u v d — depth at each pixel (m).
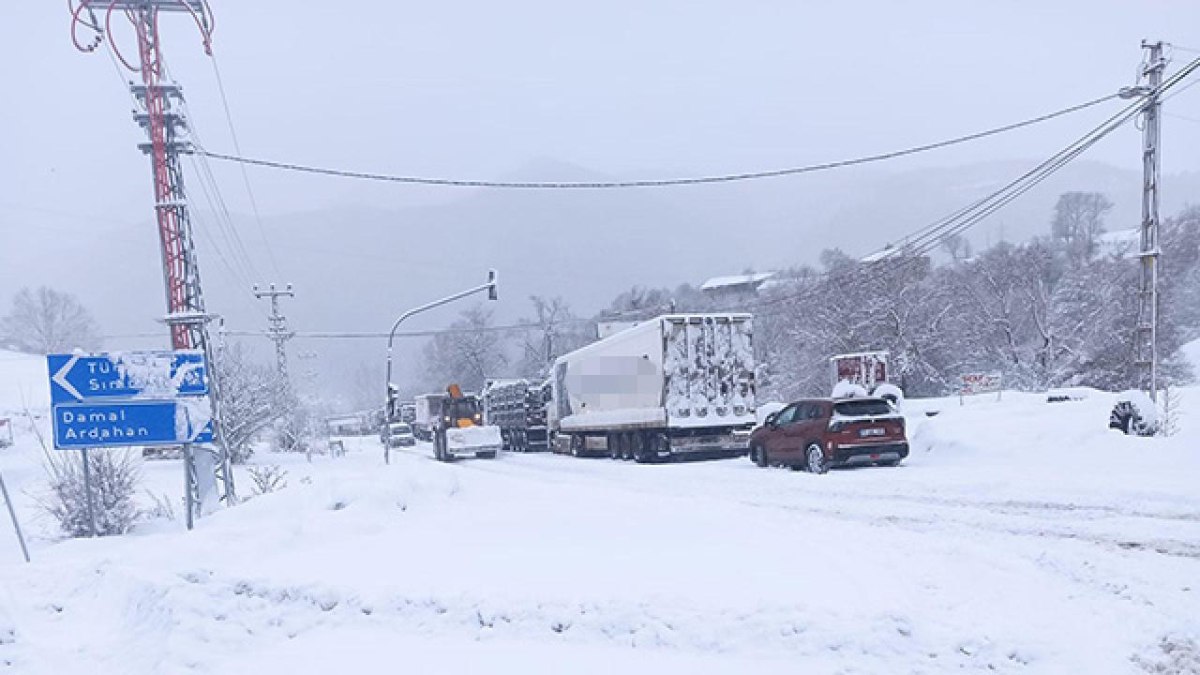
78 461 15.31
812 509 12.50
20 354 73.94
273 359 83.44
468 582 7.64
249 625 7.12
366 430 92.75
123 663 6.70
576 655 6.01
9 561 11.73
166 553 9.33
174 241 20.25
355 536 10.68
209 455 17.33
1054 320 50.66
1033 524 10.06
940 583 7.16
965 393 38.41
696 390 25.09
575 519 11.06
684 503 12.52
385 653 6.31
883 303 51.28
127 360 13.91
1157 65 20.39
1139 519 9.92
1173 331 48.31
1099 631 5.89
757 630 6.05
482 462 32.22
